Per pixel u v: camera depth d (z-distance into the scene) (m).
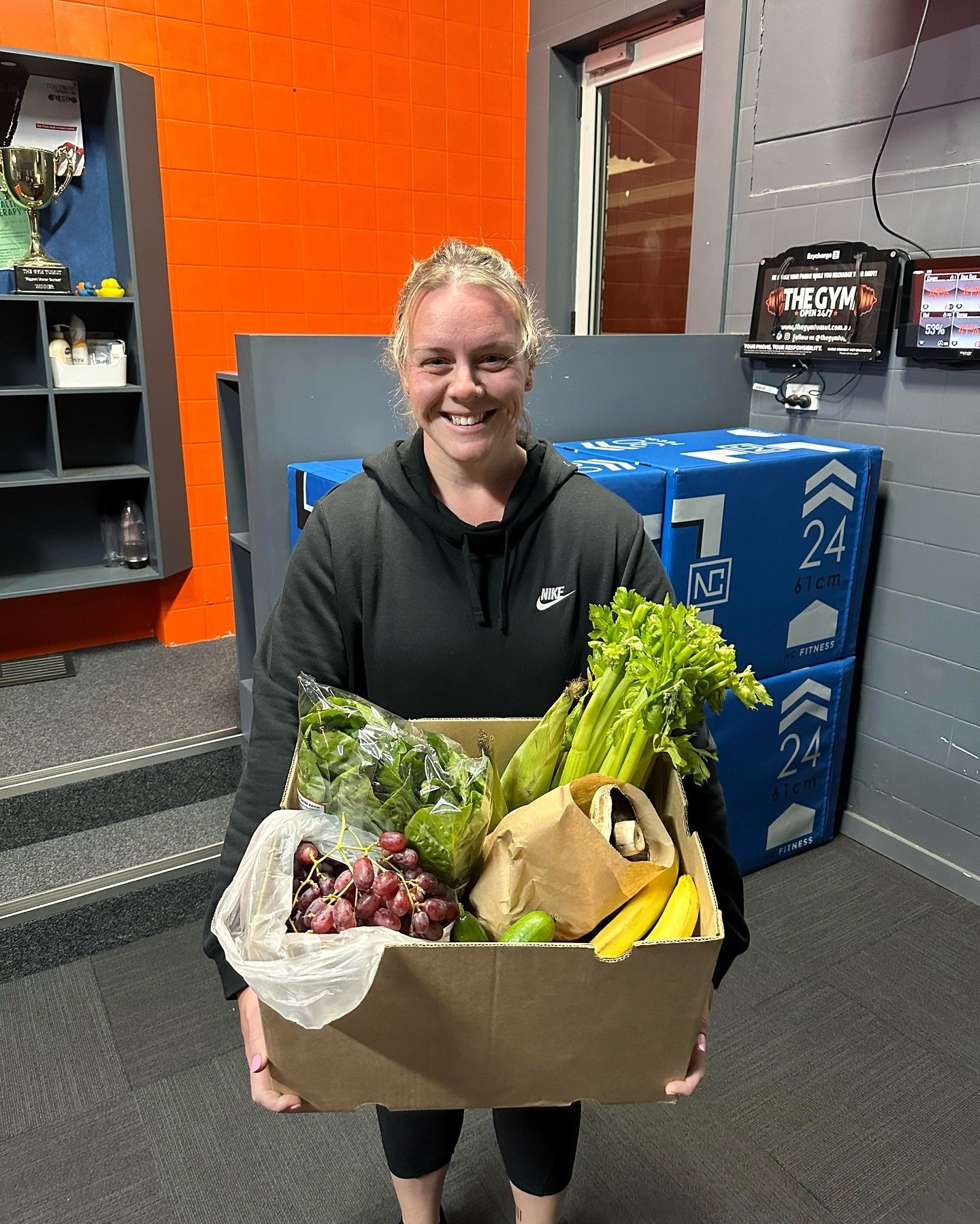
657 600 1.16
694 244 3.00
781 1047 1.92
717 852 1.08
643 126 3.56
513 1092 0.85
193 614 3.98
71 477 3.45
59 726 3.11
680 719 0.95
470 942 0.82
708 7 2.80
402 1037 0.81
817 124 2.54
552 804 0.88
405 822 0.91
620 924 0.88
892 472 2.48
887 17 2.31
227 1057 1.90
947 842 2.50
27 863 2.52
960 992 2.08
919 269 2.28
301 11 3.58
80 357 3.40
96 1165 1.66
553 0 3.70
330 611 1.13
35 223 3.26
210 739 2.96
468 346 0.98
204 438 3.81
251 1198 1.60
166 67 3.40
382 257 4.02
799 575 2.33
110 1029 1.98
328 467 2.02
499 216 4.26
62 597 3.82
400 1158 1.24
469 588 1.12
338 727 0.96
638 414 2.60
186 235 3.57
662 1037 0.83
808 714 2.49
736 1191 1.61
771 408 2.78
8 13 3.14
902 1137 1.71
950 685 2.43
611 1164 1.66
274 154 3.67
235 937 0.83
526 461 1.14
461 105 4.00
